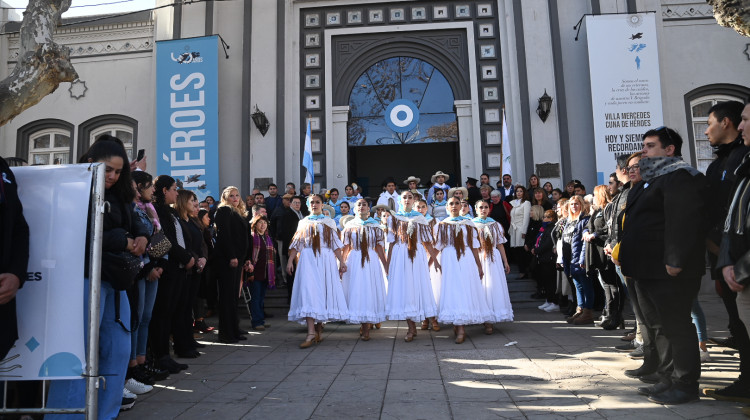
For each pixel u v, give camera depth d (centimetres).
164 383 423
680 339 344
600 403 343
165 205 466
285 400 367
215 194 1130
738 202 301
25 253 258
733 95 1163
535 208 905
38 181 276
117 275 299
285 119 1194
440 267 636
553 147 1139
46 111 1270
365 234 638
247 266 696
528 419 313
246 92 1197
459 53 1226
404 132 1216
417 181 1016
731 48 1172
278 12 1223
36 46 576
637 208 367
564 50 1177
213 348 585
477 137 1182
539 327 675
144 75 1257
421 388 389
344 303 615
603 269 623
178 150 1146
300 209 974
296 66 1227
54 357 267
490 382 403
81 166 278
